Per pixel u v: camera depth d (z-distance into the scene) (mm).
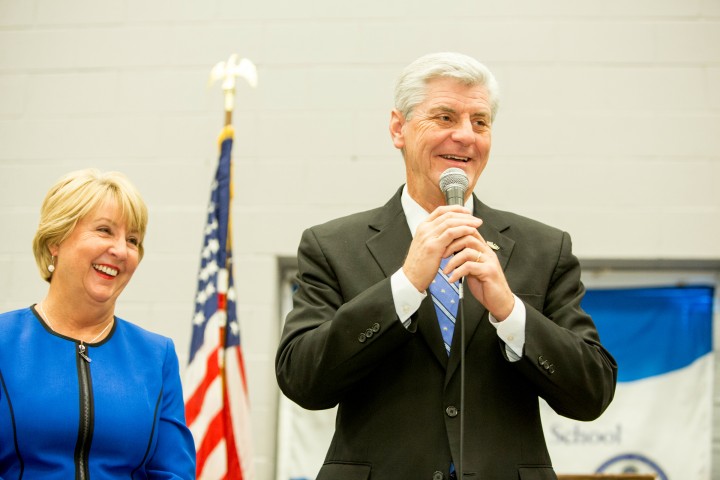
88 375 2299
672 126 4574
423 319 2082
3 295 4531
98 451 2244
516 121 4590
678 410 4336
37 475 2164
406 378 2045
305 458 4324
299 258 2326
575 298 2223
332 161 4590
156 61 4758
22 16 4859
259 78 4688
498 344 2084
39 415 2188
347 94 4652
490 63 4648
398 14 4711
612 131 4574
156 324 4461
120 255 2391
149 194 4609
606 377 2102
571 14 4684
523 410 2070
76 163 4672
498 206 4504
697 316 4473
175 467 2391
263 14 4762
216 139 4656
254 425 4301
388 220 2314
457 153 2248
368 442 2016
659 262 4492
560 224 4488
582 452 4266
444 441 1977
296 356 2082
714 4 4688
